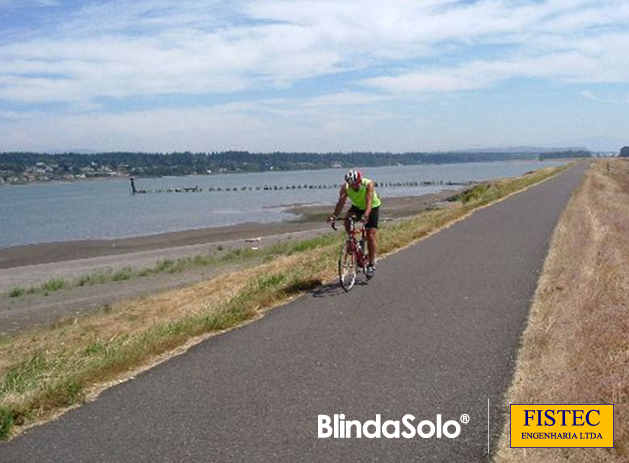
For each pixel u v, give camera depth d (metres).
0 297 20.30
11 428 5.18
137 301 15.87
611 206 29.30
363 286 10.77
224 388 5.97
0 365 9.89
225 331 8.19
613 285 9.84
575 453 4.45
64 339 11.85
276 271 14.12
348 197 11.00
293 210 64.62
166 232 46.78
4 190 195.62
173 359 7.01
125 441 4.87
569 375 5.68
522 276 11.06
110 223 59.34
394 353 6.84
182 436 4.92
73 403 5.75
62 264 30.42
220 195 108.81
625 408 5.14
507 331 7.55
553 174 74.38
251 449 4.66
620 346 6.70
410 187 113.62
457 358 6.59
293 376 6.23
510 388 5.67
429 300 9.44
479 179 151.00
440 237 17.22
